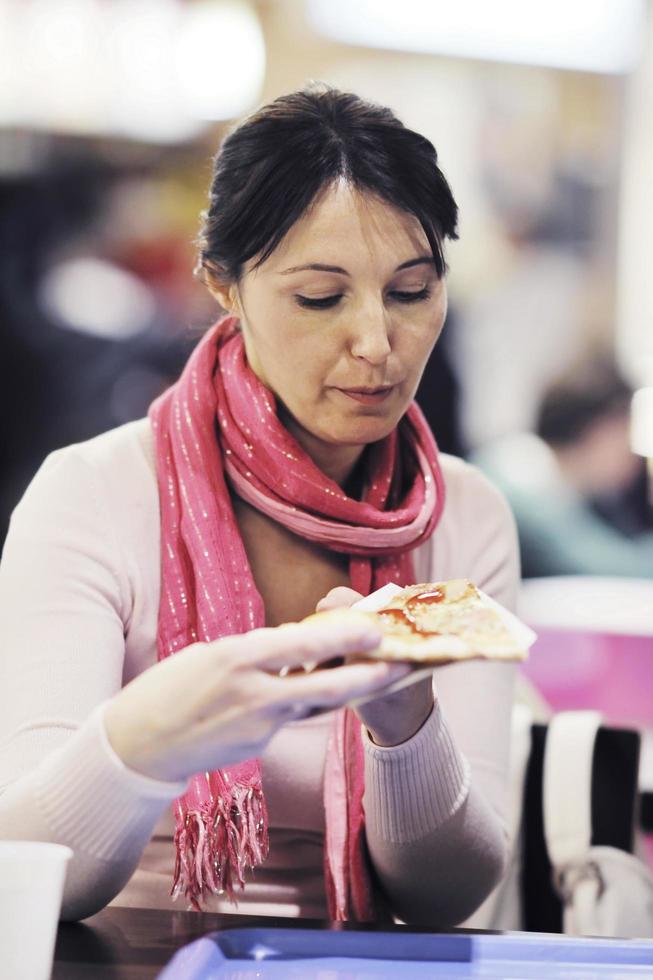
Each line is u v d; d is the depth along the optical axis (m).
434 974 1.18
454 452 3.96
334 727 1.72
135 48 5.69
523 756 1.99
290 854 1.75
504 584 1.87
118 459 1.74
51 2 5.57
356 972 1.18
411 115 6.88
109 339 4.64
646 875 1.95
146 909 1.35
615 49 6.90
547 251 7.07
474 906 1.66
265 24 6.58
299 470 1.69
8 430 4.56
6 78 5.61
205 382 1.77
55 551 1.62
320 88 1.61
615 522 4.70
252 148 1.53
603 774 2.00
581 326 7.10
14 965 1.04
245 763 1.55
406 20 6.70
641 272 7.10
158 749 1.15
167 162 5.79
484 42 6.81
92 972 1.16
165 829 1.69
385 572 1.74
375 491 1.79
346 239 1.50
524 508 4.39
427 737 1.47
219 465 1.73
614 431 4.87
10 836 1.24
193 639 1.65
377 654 1.09
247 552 1.76
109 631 1.60
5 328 4.64
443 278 1.60
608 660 2.95
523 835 1.99
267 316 1.56
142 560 1.69
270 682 1.06
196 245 1.71
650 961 1.23
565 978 1.18
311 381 1.57
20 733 1.46
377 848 1.58
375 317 1.51
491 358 7.00
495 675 1.78
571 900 1.93
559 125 6.98
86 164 5.63
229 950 1.22
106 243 5.49
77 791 1.22
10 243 5.28
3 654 1.55
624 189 7.05
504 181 6.99
